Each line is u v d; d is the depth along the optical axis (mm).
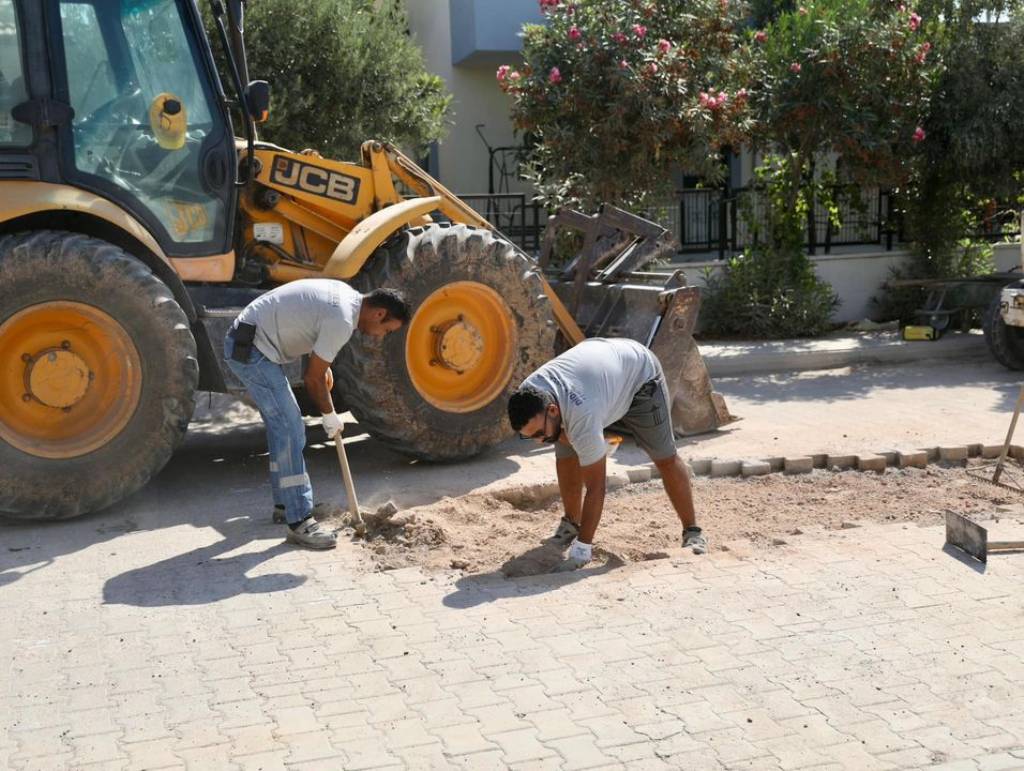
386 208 7441
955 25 12688
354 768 3605
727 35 11422
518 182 15883
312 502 6152
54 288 6098
